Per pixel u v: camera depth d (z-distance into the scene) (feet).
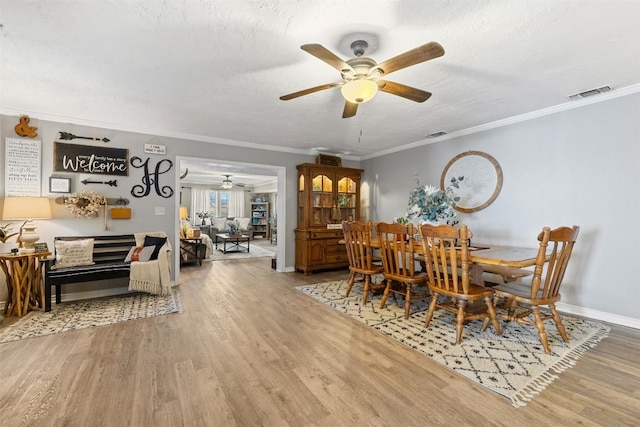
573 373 6.43
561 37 6.36
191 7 5.43
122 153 12.89
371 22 5.85
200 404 5.44
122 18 5.74
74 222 11.99
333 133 14.14
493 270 10.03
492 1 5.26
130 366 6.73
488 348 7.59
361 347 7.70
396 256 10.13
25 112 11.02
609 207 9.45
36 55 7.05
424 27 6.01
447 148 14.42
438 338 8.20
